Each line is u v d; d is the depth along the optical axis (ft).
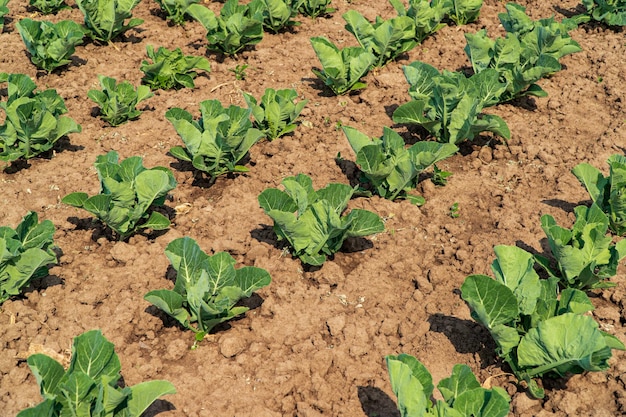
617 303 18.71
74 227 21.08
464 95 23.27
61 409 13.69
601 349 14.62
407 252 20.56
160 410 15.65
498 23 33.55
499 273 17.16
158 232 20.97
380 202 22.09
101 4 29.40
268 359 17.04
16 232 18.17
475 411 13.82
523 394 16.01
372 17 33.91
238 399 15.97
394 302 18.80
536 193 23.02
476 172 24.14
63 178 22.97
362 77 29.12
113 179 19.52
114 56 29.91
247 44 30.86
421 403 13.44
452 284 19.34
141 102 27.17
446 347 17.44
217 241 20.25
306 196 18.80
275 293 18.85
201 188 22.95
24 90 24.20
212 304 16.84
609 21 32.65
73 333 17.47
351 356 17.19
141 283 19.01
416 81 25.29
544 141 25.43
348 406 15.98
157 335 17.74
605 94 28.32
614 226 21.09
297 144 24.97
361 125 25.99
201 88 27.96
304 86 28.27
